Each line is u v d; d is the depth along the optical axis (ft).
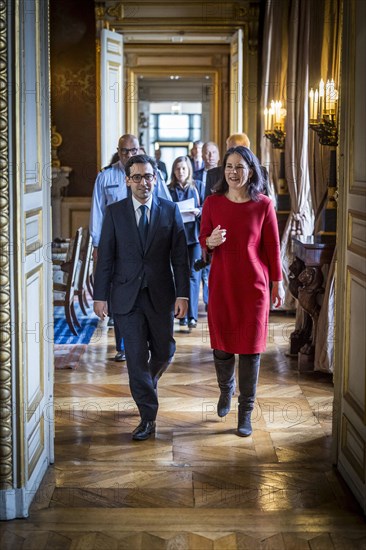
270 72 28.45
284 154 26.12
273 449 13.67
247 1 32.48
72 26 34.22
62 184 34.78
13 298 10.34
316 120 17.89
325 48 19.36
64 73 34.47
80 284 26.00
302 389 17.57
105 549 9.98
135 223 13.69
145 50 37.81
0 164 10.03
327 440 14.17
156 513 11.02
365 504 10.87
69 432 14.52
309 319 20.20
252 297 13.76
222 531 10.48
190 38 33.83
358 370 11.53
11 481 10.76
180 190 23.57
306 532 10.48
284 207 26.30
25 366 10.69
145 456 13.28
